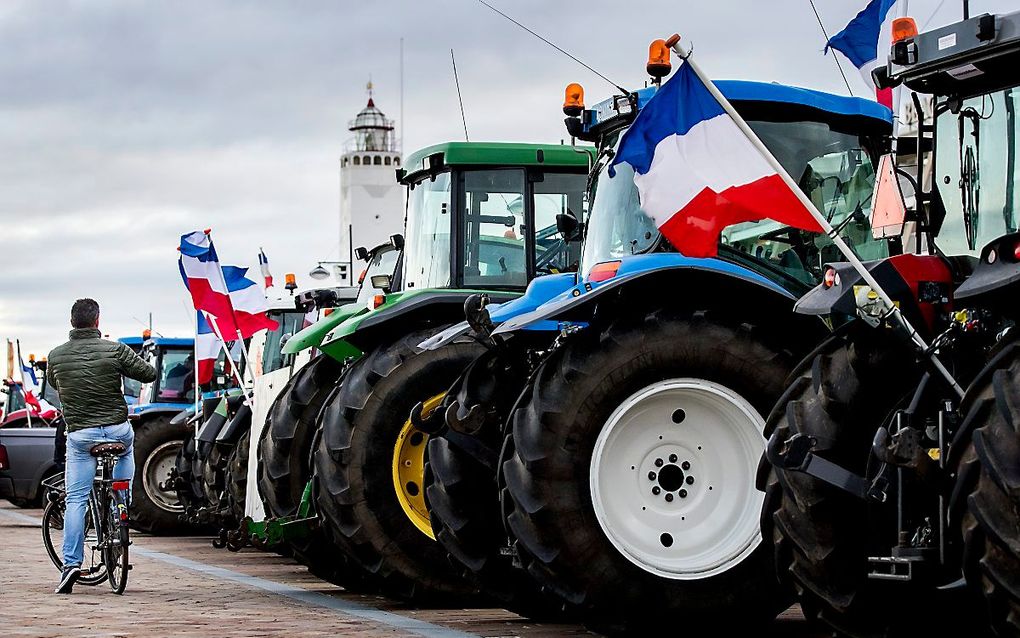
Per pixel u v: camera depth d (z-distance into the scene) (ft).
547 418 22.99
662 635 23.26
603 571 22.80
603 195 27.40
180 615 27.89
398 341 31.14
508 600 26.37
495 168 38.11
